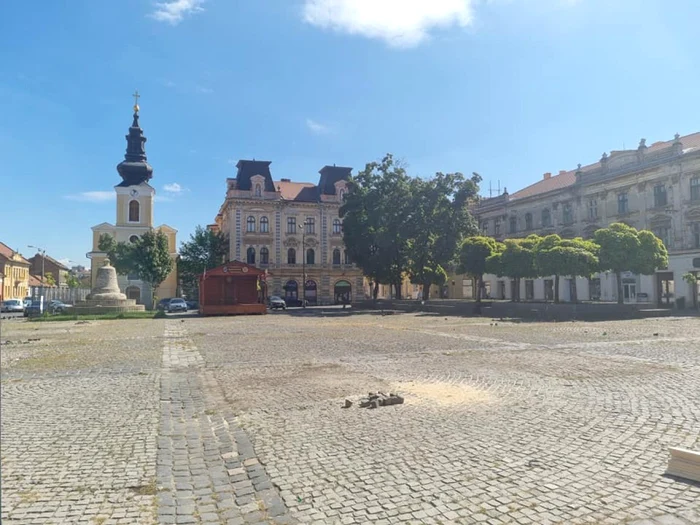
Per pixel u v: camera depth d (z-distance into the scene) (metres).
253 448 6.19
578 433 6.52
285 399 8.78
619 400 8.28
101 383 10.64
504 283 60.59
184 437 6.75
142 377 11.33
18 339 21.22
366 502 4.60
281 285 66.25
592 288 48.91
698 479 4.89
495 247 40.06
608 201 47.97
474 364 12.39
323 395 9.02
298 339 19.64
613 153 47.56
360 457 5.77
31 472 5.49
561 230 52.97
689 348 15.17
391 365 12.44
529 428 6.77
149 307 62.66
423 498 4.66
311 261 68.56
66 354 15.67
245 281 46.03
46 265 115.00
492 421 7.14
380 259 48.44
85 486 5.10
